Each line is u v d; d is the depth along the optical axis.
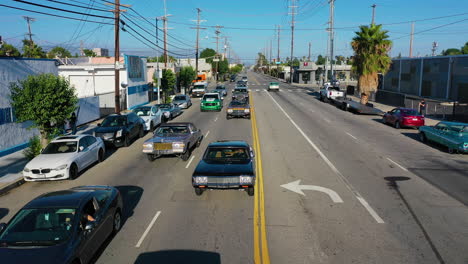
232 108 28.20
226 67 117.94
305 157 16.30
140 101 41.06
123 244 8.16
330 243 8.09
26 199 11.80
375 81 37.16
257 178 13.10
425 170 14.23
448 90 40.09
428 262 7.25
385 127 25.67
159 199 11.15
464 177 13.28
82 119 27.09
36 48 55.38
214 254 7.65
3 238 6.59
